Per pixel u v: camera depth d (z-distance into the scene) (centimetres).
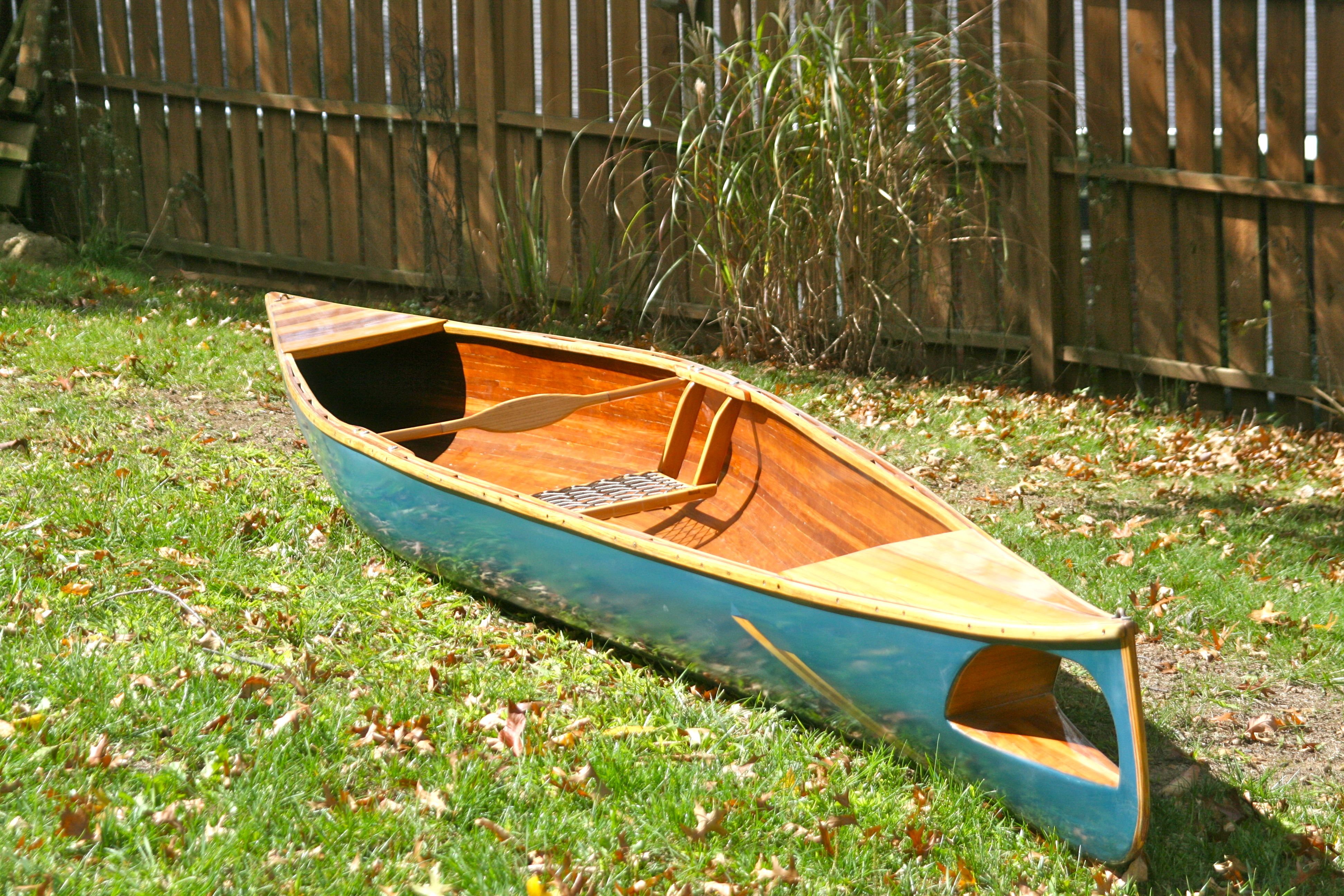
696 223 814
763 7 778
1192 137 704
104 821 269
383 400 561
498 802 296
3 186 912
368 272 907
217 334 730
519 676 366
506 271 852
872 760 327
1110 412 709
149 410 588
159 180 945
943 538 346
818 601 305
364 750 313
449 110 860
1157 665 409
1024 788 291
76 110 944
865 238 729
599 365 516
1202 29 689
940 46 724
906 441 637
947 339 779
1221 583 468
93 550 419
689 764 323
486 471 523
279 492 494
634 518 471
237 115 912
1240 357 717
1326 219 679
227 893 254
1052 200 738
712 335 830
